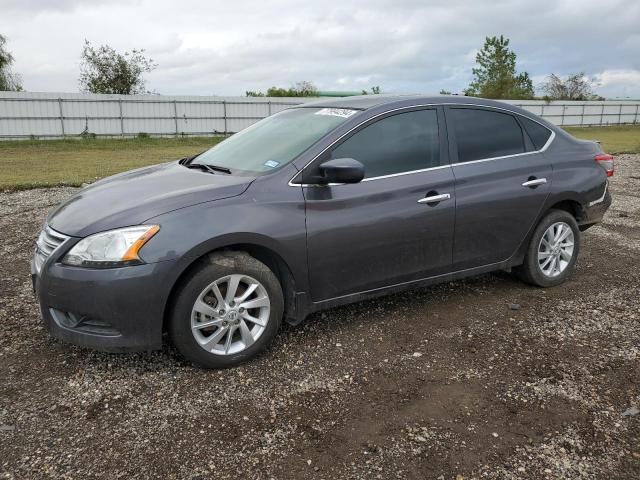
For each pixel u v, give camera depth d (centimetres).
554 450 265
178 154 2256
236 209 329
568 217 482
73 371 335
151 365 343
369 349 369
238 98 3853
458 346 375
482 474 248
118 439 271
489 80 6022
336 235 360
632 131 4628
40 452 261
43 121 3322
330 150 366
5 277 508
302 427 282
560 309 440
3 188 1034
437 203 400
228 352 337
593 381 329
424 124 410
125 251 302
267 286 342
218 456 260
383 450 264
